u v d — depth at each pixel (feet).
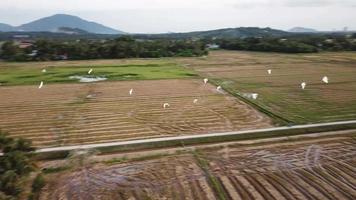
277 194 100.83
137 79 294.46
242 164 121.29
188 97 224.53
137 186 106.93
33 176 111.34
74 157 128.26
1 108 203.31
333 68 341.41
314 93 228.02
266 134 149.59
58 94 238.48
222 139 145.18
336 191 102.22
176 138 145.18
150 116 180.86
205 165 120.78
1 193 88.43
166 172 115.85
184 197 99.81
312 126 156.56
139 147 138.10
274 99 213.05
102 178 112.57
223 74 319.06
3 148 113.09
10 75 321.11
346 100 206.90
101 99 221.46
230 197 99.35
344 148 134.00
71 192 103.81
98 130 159.12
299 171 115.34
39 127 165.58
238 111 188.24
